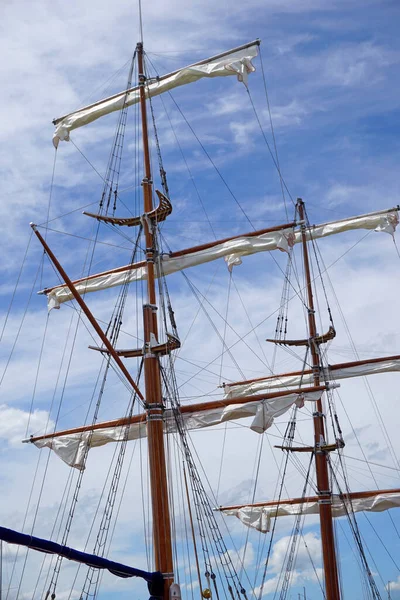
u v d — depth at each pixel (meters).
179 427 40.12
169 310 41.16
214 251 46.09
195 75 43.91
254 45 43.44
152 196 43.22
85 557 31.48
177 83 44.47
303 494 58.03
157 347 39.38
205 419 43.88
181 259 45.28
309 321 60.75
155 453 38.16
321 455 58.28
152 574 35.22
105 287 47.91
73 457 43.97
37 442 44.59
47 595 35.94
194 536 38.88
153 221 42.41
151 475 37.81
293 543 60.31
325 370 59.81
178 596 35.41
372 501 59.62
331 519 57.56
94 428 44.38
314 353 60.22
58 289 48.56
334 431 58.09
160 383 39.44
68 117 46.59
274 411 44.50
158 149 43.28
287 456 58.03
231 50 43.62
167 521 36.88
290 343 60.34
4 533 28.27
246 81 43.22
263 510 60.44
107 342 39.38
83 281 48.38
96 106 46.16
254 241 46.56
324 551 57.12
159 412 38.81
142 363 40.19
